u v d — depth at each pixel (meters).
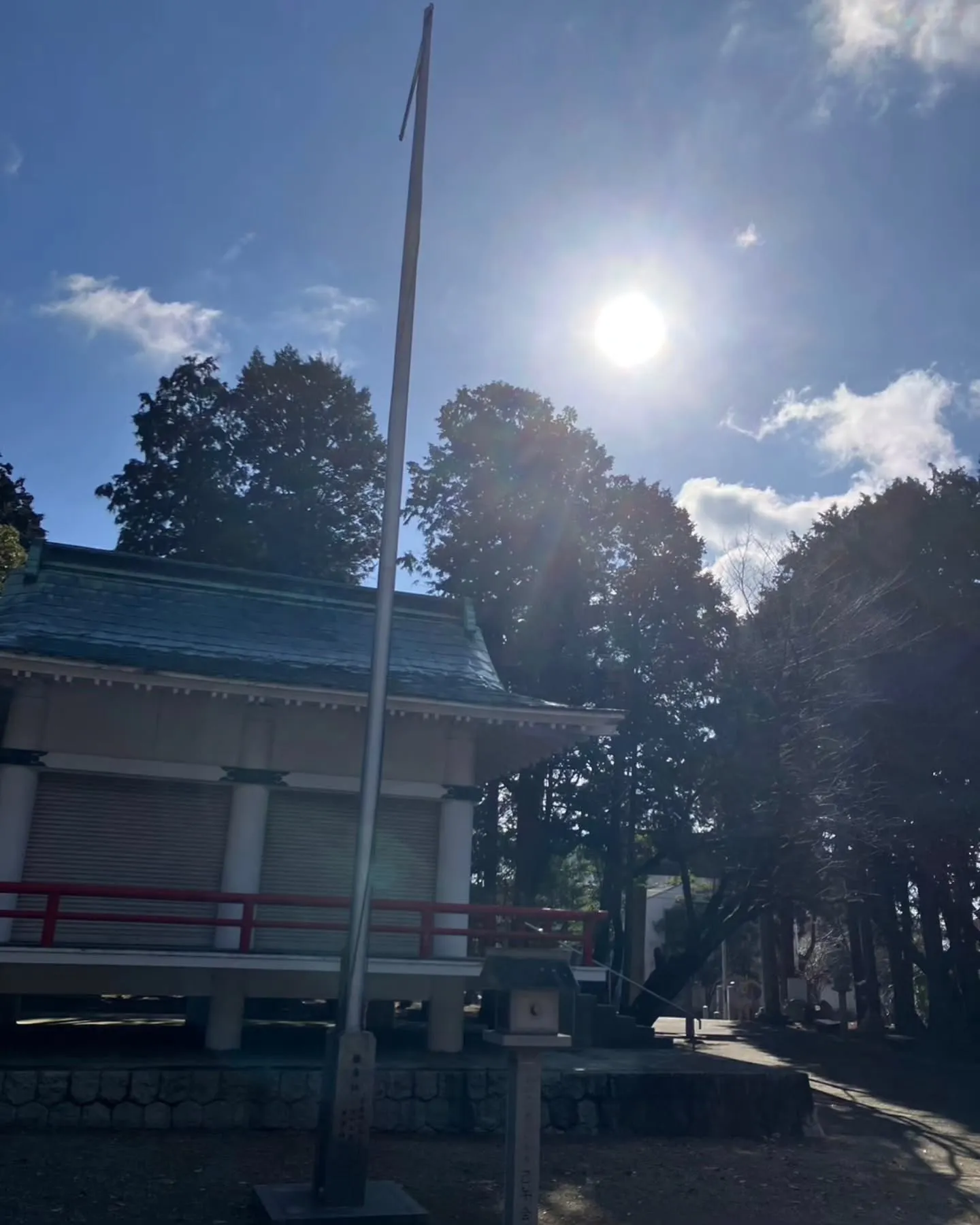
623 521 28.81
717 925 24.50
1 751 13.88
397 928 14.16
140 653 14.15
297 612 16.89
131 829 14.42
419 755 15.67
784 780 22.61
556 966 7.91
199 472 35.47
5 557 24.11
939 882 30.22
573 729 15.64
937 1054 28.98
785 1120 14.13
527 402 29.50
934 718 27.11
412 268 10.45
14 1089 11.69
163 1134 11.67
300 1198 8.61
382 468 39.03
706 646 26.59
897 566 28.42
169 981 13.81
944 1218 10.27
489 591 27.58
